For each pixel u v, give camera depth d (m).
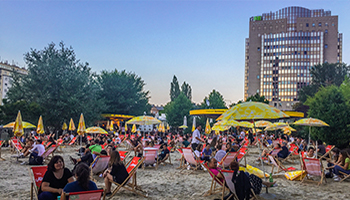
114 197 7.12
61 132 33.25
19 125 14.74
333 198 7.18
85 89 36.53
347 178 9.72
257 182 6.99
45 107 32.25
